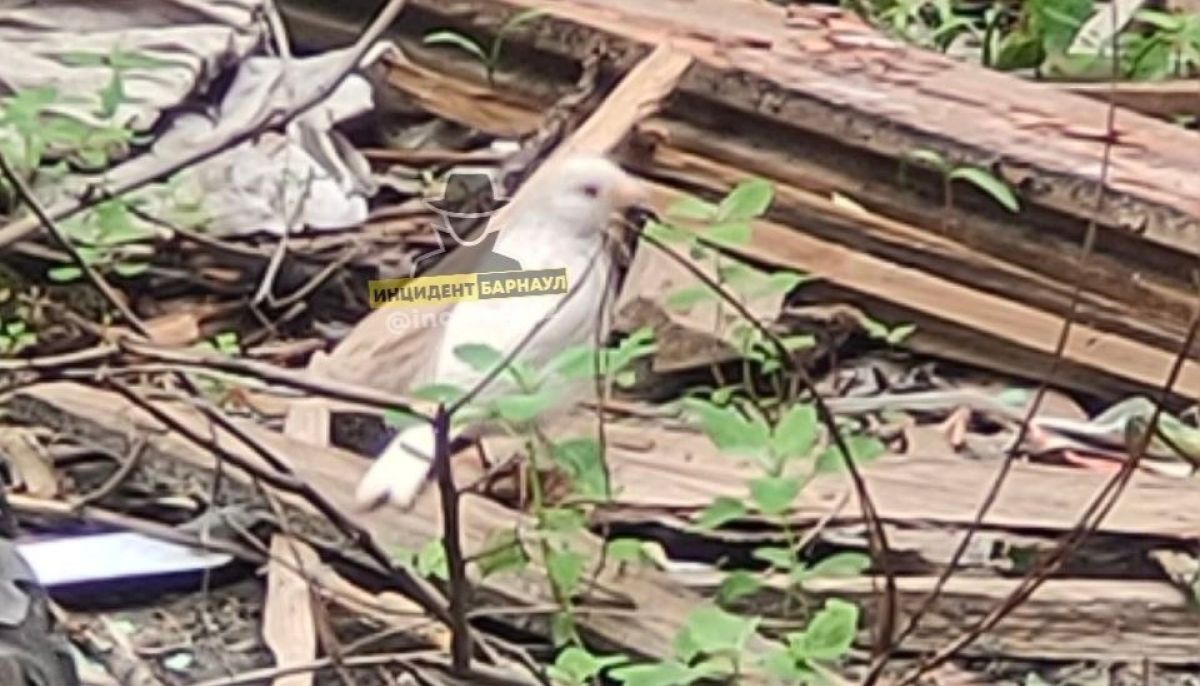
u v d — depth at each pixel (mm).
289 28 5824
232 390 4016
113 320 4484
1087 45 5910
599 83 5234
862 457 3391
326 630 3611
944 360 4766
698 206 3529
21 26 5266
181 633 3721
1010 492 4023
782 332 4676
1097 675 3703
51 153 4527
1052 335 4703
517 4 5367
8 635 2506
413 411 2979
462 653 3010
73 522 3857
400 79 5547
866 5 6234
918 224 4836
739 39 5145
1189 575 3803
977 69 5176
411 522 3750
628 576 3711
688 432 4129
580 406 3959
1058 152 4777
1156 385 4598
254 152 4945
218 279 4738
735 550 3865
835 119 4879
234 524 3803
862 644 3666
